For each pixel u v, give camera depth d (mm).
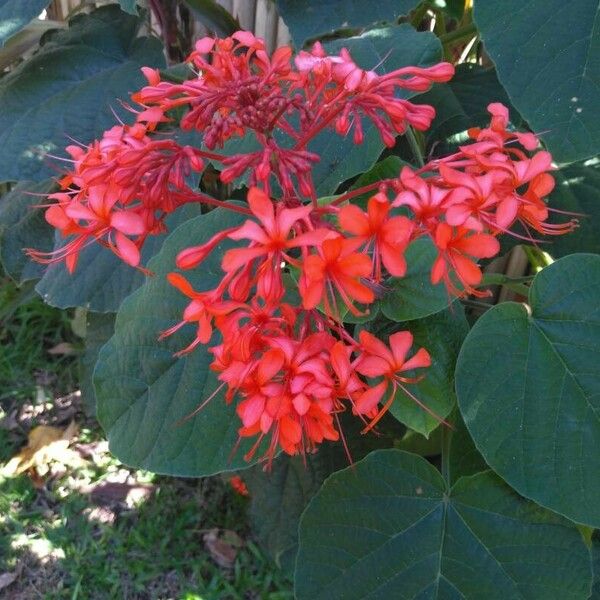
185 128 325
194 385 384
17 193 646
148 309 391
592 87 332
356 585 385
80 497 697
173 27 593
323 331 279
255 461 373
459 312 366
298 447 387
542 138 342
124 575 638
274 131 427
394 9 415
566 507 336
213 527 674
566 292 350
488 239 262
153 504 691
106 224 289
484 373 343
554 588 368
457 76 523
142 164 291
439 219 279
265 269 248
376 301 348
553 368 345
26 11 458
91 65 523
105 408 386
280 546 552
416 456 387
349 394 273
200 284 390
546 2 343
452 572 378
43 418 779
